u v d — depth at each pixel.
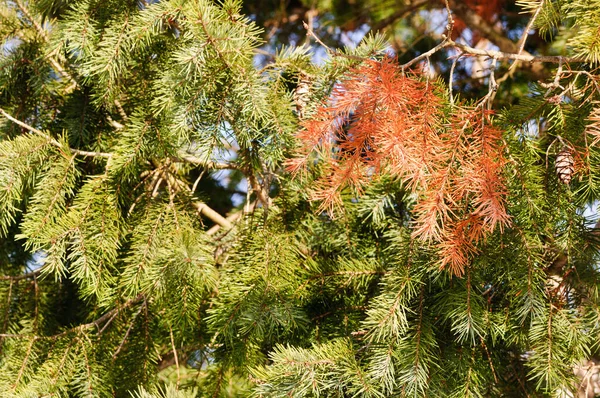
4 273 3.23
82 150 3.09
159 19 2.87
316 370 2.74
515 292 2.74
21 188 2.92
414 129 2.51
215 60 2.81
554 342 2.74
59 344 3.01
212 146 2.87
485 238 2.62
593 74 2.78
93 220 2.91
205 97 2.83
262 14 4.21
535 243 2.75
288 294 2.90
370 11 4.05
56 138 3.07
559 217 2.77
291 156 2.92
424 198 2.58
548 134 2.84
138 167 3.02
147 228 2.98
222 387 3.02
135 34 2.88
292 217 3.06
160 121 2.94
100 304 2.96
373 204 2.97
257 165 2.97
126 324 3.07
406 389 2.73
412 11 3.97
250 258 2.98
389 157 2.53
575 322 2.77
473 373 2.81
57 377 2.94
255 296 2.88
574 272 2.80
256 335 2.83
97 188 2.95
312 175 3.02
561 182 2.74
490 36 3.72
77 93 3.10
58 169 2.93
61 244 2.87
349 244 3.03
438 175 2.53
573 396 2.77
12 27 3.12
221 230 3.25
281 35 4.21
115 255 2.93
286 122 2.84
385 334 2.75
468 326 2.73
